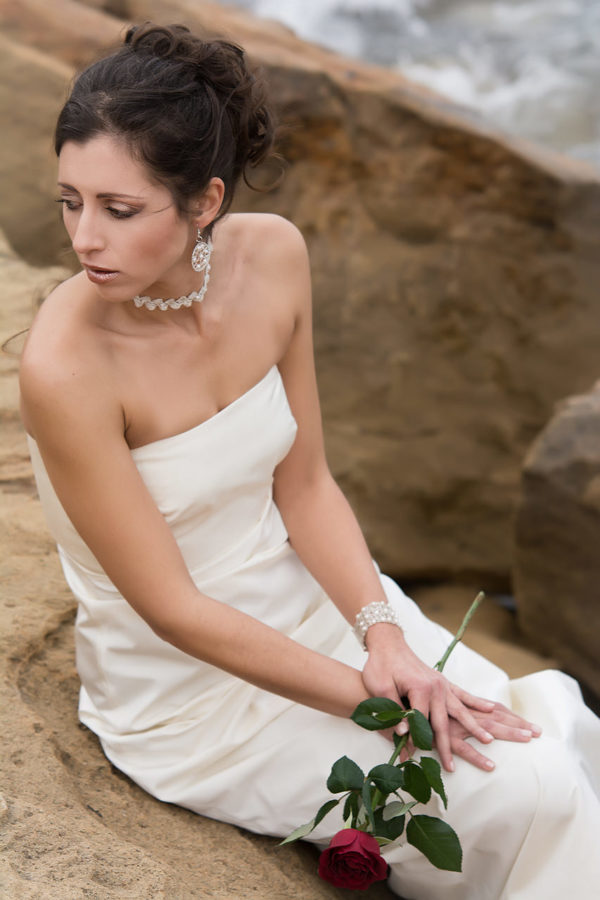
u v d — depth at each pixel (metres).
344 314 5.68
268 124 1.89
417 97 5.55
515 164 5.50
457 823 1.94
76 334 1.79
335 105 5.37
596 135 9.76
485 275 5.72
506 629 5.40
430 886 2.06
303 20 11.73
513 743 1.97
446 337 5.79
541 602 4.71
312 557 2.23
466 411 5.86
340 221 5.57
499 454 5.88
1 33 5.35
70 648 2.41
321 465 2.28
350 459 5.72
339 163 5.49
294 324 2.12
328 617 2.22
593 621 4.54
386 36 11.68
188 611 1.86
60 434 1.77
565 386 5.82
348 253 5.61
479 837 1.94
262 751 2.03
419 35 11.71
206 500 1.95
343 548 2.21
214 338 1.93
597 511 4.37
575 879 1.90
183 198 1.67
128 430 1.88
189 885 1.84
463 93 10.52
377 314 5.71
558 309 5.75
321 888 2.03
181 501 1.93
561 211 5.59
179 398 1.90
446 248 5.67
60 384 1.75
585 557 4.48
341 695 1.94
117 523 1.83
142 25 1.72
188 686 2.07
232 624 1.87
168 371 1.88
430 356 5.80
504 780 1.92
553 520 4.52
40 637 2.38
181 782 2.07
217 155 1.72
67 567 2.17
